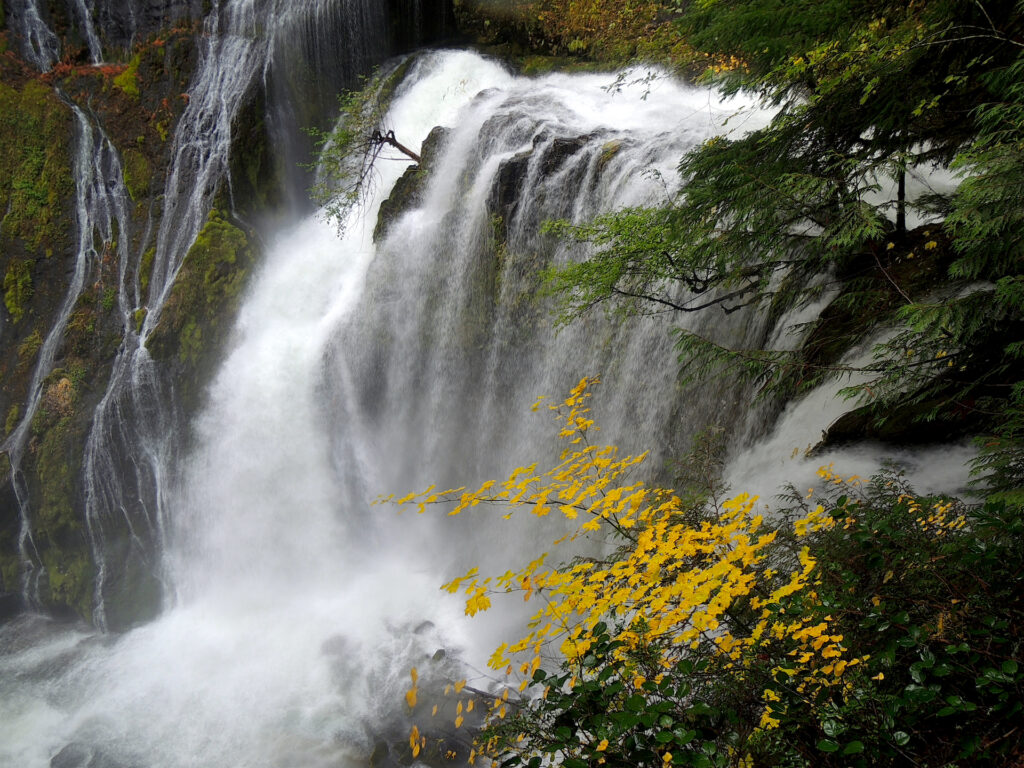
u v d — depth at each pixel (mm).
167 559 12438
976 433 4605
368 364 11508
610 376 8586
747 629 2850
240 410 12227
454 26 16406
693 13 6539
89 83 14352
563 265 9172
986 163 3461
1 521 12508
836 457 5168
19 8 14414
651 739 2490
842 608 2637
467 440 10625
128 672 10477
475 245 10367
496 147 11070
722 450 6258
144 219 13766
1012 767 2182
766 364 5039
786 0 5562
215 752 8398
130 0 14820
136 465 12508
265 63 13953
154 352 12578
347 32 15023
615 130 10062
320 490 11906
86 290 13328
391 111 15047
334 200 13641
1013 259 3604
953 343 4125
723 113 10273
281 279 13180
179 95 14383
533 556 9242
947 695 2355
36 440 12477
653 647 2850
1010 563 2648
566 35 15750
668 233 5766
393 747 7512
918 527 3088
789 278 6047
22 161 13570
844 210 4621
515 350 9859
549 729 2857
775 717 2393
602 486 3291
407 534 11461
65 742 9133
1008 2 4258
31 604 12602
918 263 5453
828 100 5020
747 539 2887
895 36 4730
